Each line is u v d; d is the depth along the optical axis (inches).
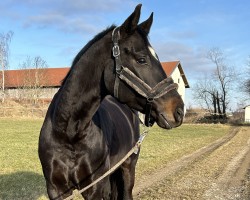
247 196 287.7
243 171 398.3
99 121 139.5
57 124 128.2
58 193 134.4
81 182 132.8
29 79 1909.4
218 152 566.9
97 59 120.7
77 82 123.8
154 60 116.2
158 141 698.8
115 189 179.8
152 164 418.9
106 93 126.0
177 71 1942.7
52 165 131.0
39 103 1643.7
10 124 989.2
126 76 114.9
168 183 325.7
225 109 2193.7
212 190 305.9
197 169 403.5
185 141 729.6
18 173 333.7
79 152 129.3
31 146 537.0
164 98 113.7
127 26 113.7
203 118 1765.5
